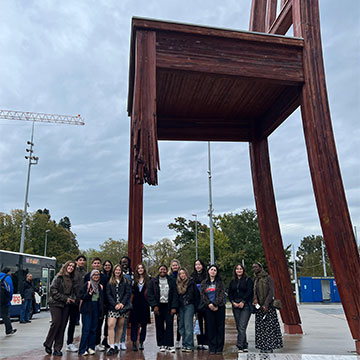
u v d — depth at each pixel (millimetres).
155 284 7539
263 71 7570
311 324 13195
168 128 10062
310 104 7574
